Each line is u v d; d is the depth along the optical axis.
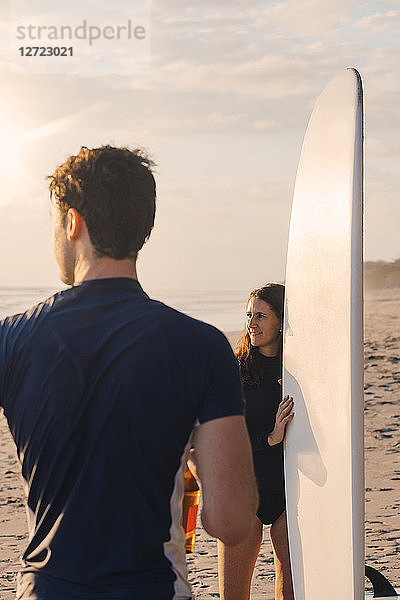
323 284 2.21
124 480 1.35
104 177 1.47
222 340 1.43
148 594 1.35
